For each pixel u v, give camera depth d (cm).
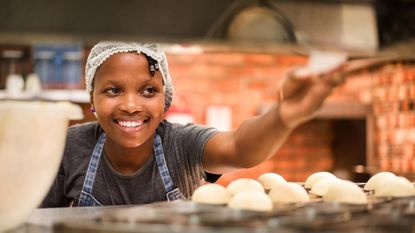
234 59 385
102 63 153
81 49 318
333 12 120
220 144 149
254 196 111
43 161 106
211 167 158
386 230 89
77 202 168
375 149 373
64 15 106
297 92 104
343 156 394
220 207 112
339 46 120
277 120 114
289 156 396
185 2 112
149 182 164
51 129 106
